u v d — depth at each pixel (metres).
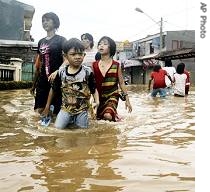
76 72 5.00
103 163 3.03
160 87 11.91
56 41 6.29
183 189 2.37
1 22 26.20
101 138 4.18
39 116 6.20
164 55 32.84
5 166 3.00
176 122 5.37
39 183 2.54
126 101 5.86
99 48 5.74
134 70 48.25
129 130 4.70
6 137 4.31
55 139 4.16
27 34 28.78
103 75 5.69
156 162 3.04
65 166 2.96
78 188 2.41
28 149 3.63
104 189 2.39
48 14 6.27
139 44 47.06
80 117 4.98
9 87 18.89
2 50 24.17
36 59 6.58
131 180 2.57
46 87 6.39
